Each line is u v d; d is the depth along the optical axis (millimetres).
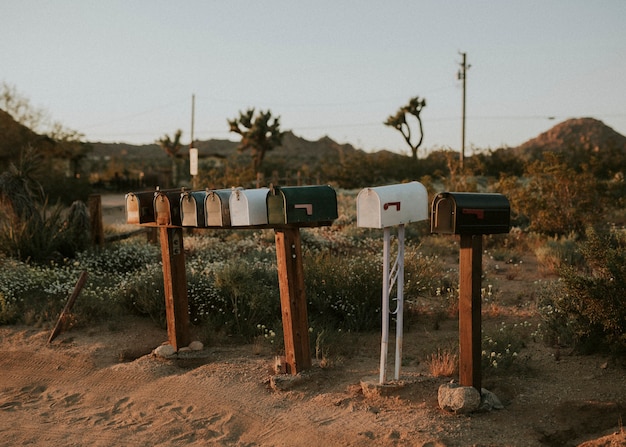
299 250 6156
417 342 7328
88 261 11242
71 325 8242
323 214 6023
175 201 6961
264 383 6117
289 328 6141
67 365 7062
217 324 8109
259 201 6109
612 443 4355
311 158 93250
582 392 5469
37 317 8617
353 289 8367
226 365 6652
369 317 8133
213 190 6496
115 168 63344
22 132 32969
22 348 7629
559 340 6789
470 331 5113
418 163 41281
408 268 9008
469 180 22562
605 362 6082
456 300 8789
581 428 4871
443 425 4848
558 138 196250
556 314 7262
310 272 8805
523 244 14867
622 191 17844
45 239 11508
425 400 5352
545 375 5973
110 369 6832
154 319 8484
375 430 4895
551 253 12430
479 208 4973
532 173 17328
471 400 5047
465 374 5184
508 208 5172
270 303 8359
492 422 4930
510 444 4582
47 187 30828
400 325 5715
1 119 32344
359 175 40750
